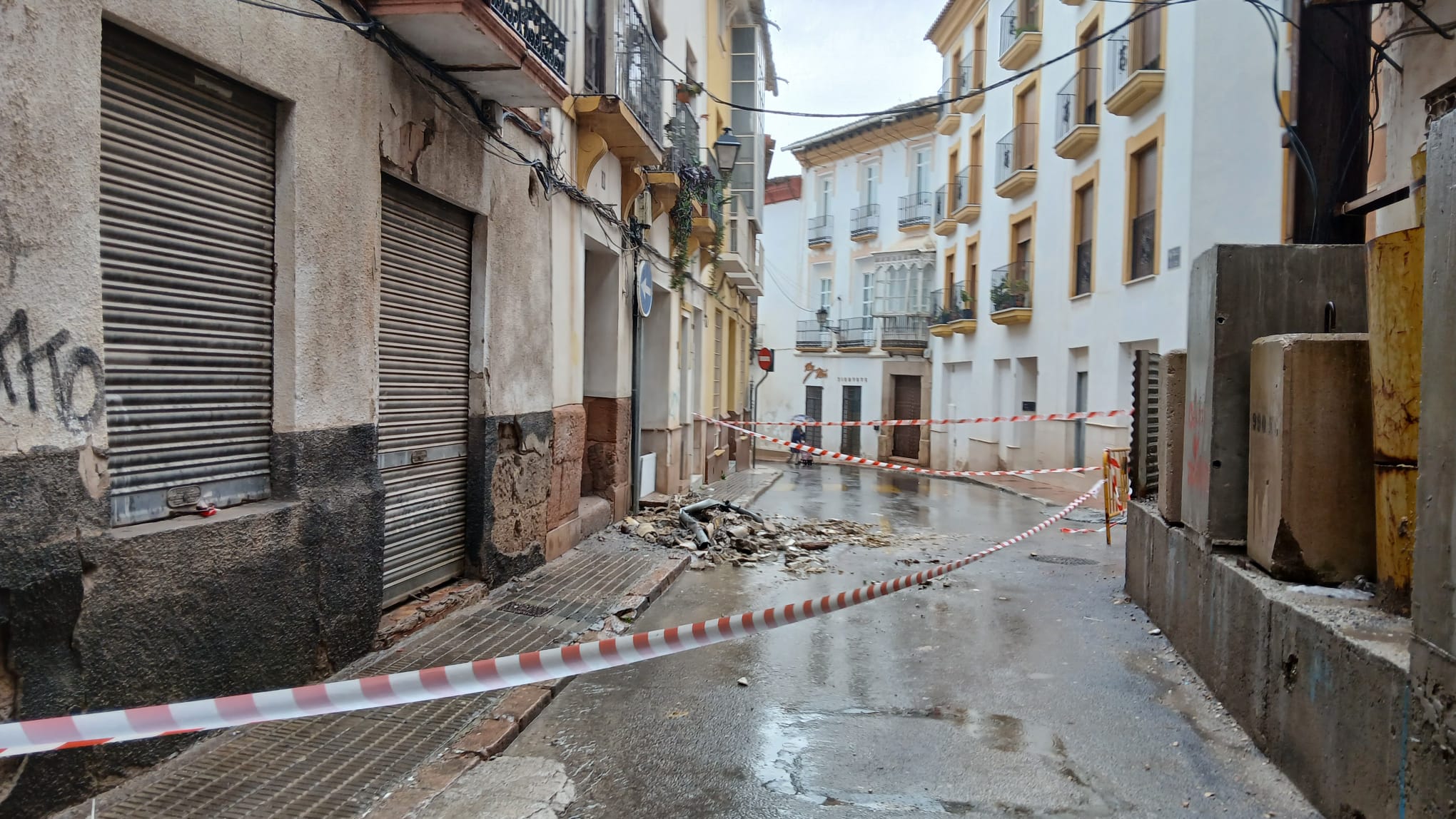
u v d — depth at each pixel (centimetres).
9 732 267
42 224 332
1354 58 839
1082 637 692
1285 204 1419
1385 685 329
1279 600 435
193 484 434
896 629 717
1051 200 2197
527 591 761
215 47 422
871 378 3647
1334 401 459
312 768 402
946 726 496
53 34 335
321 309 507
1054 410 2164
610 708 520
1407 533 391
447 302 696
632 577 845
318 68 500
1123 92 1670
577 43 941
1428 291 313
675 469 1483
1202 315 593
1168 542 679
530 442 817
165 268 414
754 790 411
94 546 352
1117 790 413
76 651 344
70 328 344
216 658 420
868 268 3691
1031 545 1202
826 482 2327
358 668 529
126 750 373
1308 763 398
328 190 511
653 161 1127
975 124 2848
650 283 1255
